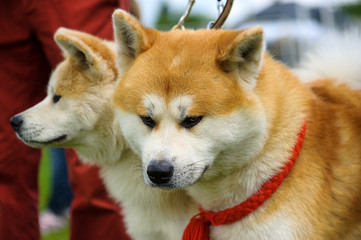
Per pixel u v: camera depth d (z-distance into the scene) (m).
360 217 3.09
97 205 3.98
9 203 4.21
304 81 3.68
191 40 3.01
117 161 3.65
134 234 3.62
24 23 4.02
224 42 2.89
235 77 2.86
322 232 2.89
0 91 4.16
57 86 3.69
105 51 3.71
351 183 3.01
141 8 5.38
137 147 3.07
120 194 3.63
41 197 6.83
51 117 3.69
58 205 6.07
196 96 2.76
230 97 2.79
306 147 2.96
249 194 2.96
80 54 3.66
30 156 4.29
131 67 3.08
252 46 2.81
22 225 4.30
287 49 10.63
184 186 2.76
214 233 3.14
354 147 3.09
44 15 3.92
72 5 3.92
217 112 2.77
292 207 2.85
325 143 3.03
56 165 6.03
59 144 3.72
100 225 4.04
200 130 2.79
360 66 3.58
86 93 3.62
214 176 3.02
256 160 2.92
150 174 2.74
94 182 3.96
